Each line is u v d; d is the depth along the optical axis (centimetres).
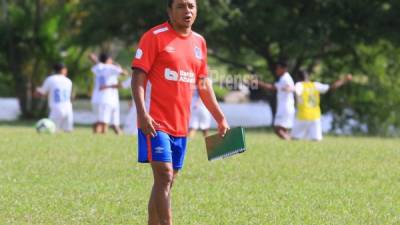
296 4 9275
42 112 10869
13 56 10831
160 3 9031
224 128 2216
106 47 11194
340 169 3822
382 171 3784
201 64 2231
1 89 14775
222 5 8944
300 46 8850
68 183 3291
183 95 2191
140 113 2131
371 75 10138
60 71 6144
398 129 10050
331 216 2662
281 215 2670
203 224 2514
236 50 9756
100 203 2845
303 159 4191
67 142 4925
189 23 2186
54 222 2517
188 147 4753
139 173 3603
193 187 3238
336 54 9938
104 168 3741
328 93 9975
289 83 5834
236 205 2853
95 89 6244
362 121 10000
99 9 9512
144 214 2659
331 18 9050
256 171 3712
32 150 4403
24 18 10775
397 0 8931
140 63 2153
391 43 9362
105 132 6231
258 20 9006
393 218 2639
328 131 10238
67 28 10906
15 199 2889
